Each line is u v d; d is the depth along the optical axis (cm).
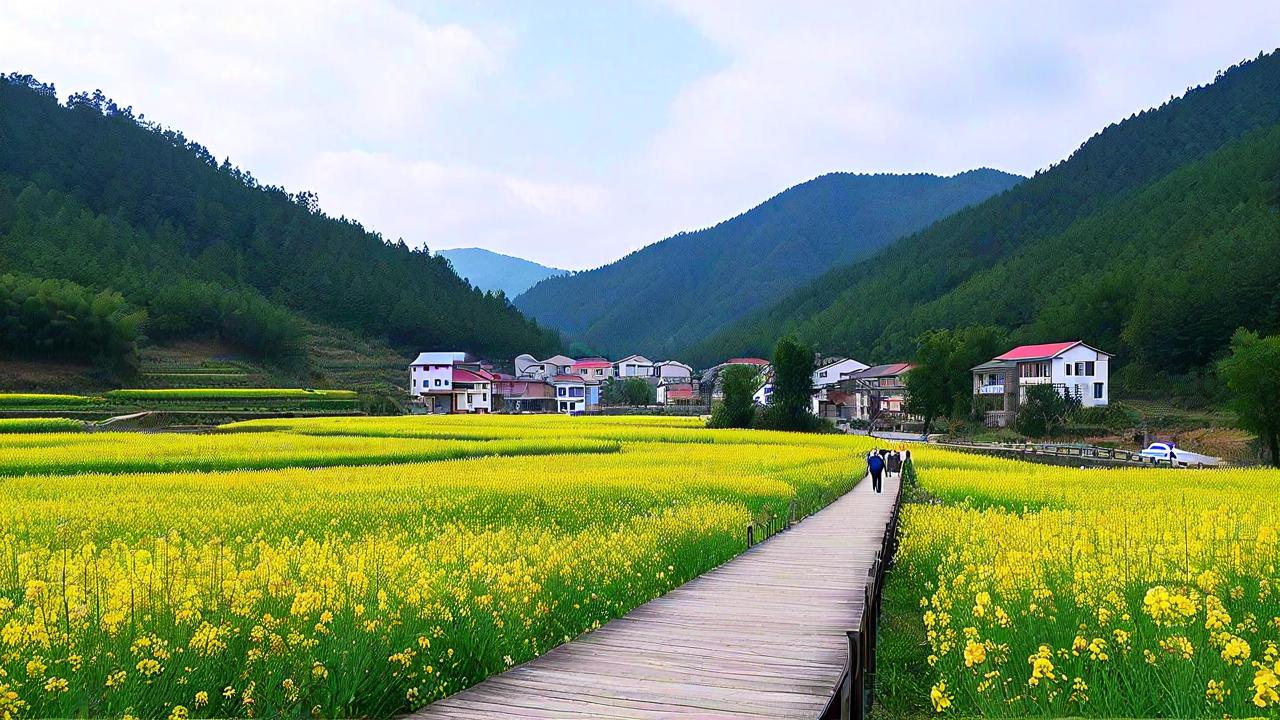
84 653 614
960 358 8469
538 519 1827
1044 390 6912
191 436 4791
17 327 9294
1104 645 669
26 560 874
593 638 868
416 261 18712
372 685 677
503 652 787
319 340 14088
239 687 636
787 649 821
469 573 946
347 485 2511
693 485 2531
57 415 6662
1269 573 876
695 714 627
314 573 883
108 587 740
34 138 15800
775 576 1247
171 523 1656
